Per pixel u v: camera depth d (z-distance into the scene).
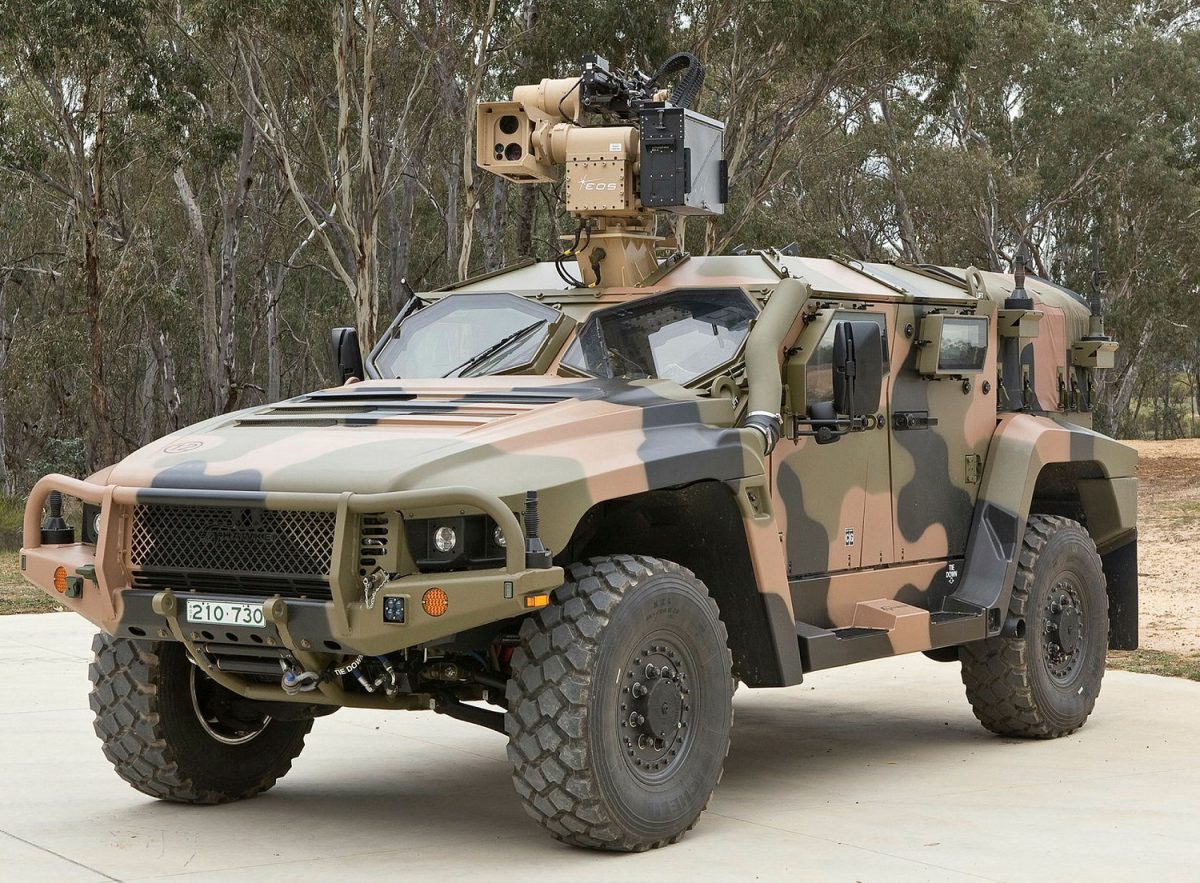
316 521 5.30
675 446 5.86
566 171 7.14
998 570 7.72
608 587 5.48
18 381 41.62
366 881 5.15
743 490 6.06
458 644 5.61
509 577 5.04
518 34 29.78
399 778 7.11
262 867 5.36
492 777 7.12
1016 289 8.28
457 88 35.94
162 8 31.89
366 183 28.97
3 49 34.09
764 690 9.85
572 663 5.31
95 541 6.14
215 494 5.38
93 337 36.16
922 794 6.65
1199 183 51.00
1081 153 49.19
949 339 7.59
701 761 5.75
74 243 42.97
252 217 46.88
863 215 52.22
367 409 6.15
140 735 6.24
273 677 6.02
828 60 31.17
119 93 33.00
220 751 6.45
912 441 7.48
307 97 32.88
